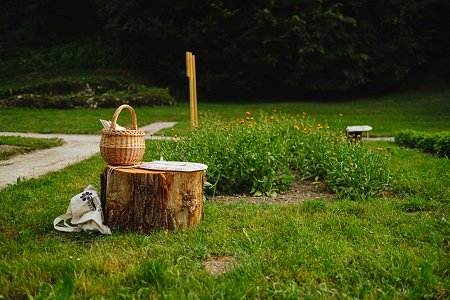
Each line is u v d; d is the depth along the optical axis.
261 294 2.96
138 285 3.03
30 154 9.45
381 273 3.24
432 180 6.30
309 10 26.30
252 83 28.33
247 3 27.66
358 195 5.64
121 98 22.23
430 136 9.60
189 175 4.32
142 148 4.63
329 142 6.98
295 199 5.84
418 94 26.17
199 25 27.53
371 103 24.06
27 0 32.41
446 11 28.55
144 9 28.75
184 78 28.92
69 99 21.30
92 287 2.97
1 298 2.90
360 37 27.08
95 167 7.58
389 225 4.48
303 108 22.06
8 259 3.52
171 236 4.06
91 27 33.22
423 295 2.93
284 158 6.51
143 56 29.36
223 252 3.69
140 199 4.20
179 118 17.69
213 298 2.85
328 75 27.36
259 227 4.33
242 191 6.13
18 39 31.14
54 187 6.13
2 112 18.66
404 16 27.31
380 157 6.48
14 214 4.82
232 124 7.54
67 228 4.31
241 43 27.75
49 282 3.10
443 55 29.36
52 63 28.53
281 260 3.46
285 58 26.73
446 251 3.73
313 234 4.11
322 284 3.02
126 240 3.96
